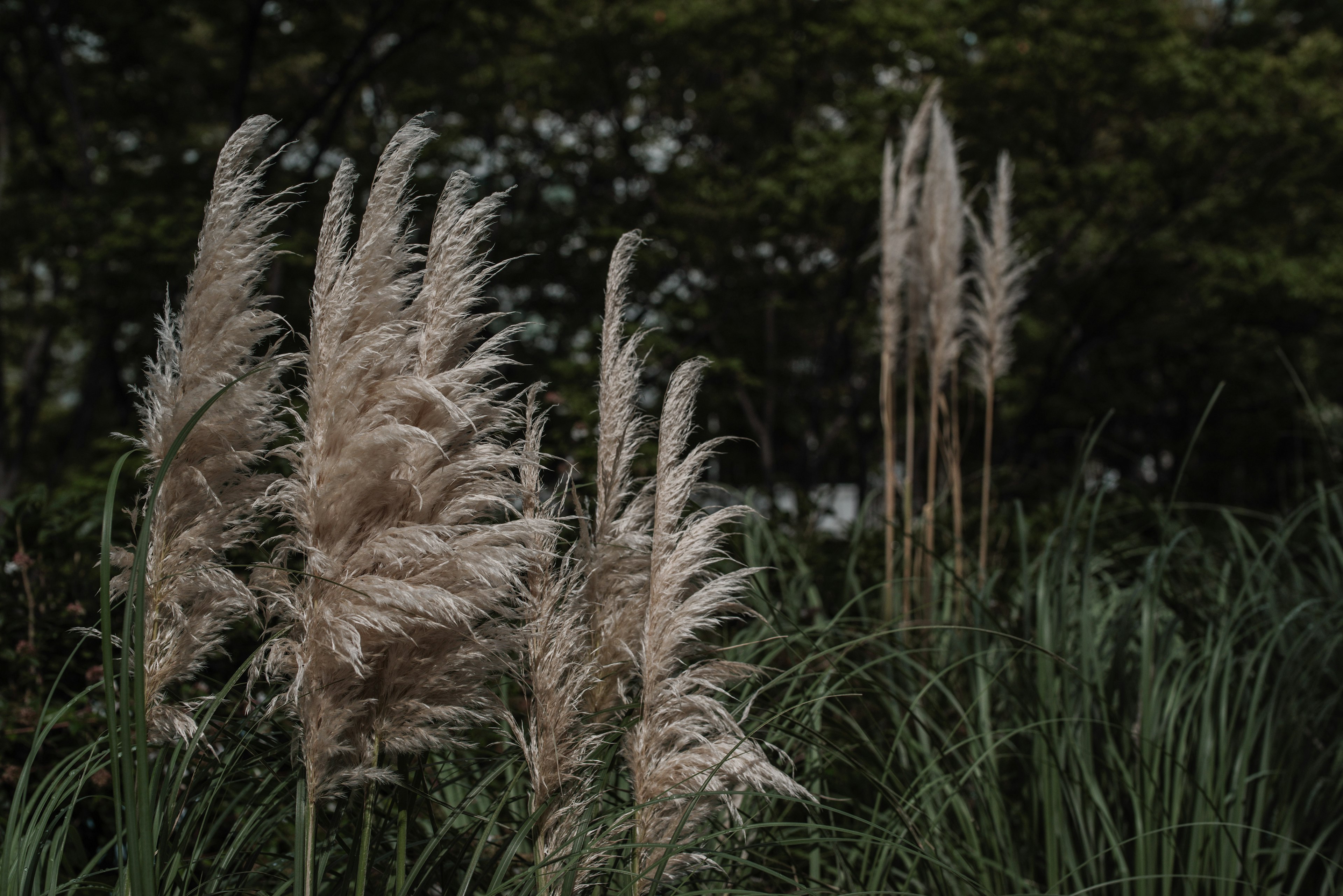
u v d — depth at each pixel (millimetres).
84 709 3736
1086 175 14898
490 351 2225
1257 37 17797
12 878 2115
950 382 6379
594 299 13742
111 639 1864
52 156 16641
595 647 2490
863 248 15305
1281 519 5258
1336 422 6789
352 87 14977
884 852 2906
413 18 14820
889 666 4090
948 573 5188
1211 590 4750
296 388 2186
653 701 2334
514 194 15797
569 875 2236
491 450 2240
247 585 2283
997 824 3271
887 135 14180
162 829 2174
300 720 2182
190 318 2150
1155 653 3885
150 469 2215
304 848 2129
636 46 15234
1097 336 18203
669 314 13969
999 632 3145
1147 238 16125
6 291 19672
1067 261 17719
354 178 2201
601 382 2455
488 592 2172
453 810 2627
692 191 14438
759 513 2457
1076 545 4906
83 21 16734
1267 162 15422
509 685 3311
